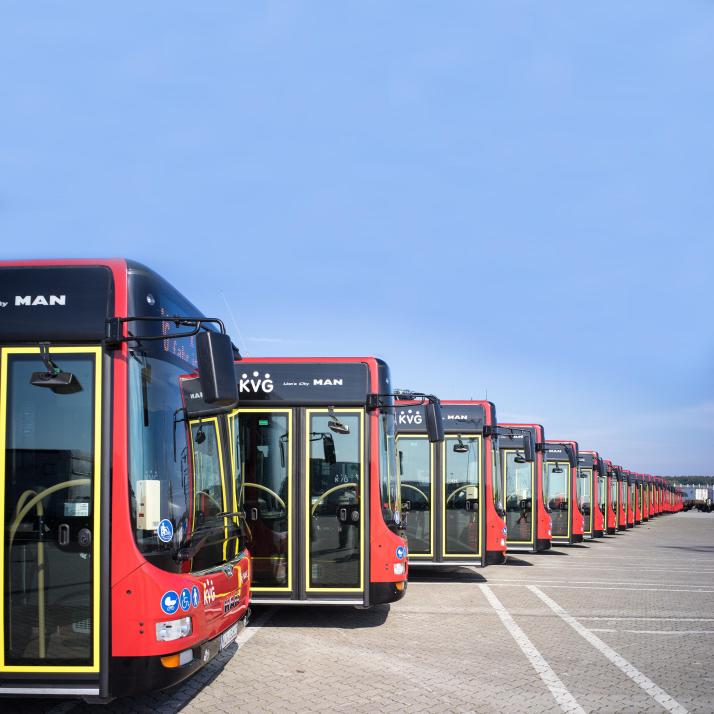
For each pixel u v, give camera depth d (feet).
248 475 32.73
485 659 27.63
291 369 33.12
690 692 23.84
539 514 63.52
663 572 58.70
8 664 18.31
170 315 20.92
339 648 28.89
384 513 32.24
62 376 18.86
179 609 18.38
